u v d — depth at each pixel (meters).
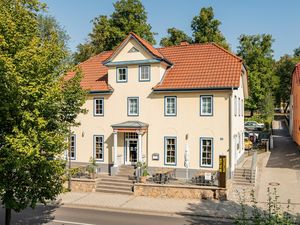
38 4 13.05
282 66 69.12
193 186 21.09
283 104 81.50
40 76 11.56
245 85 32.19
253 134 43.50
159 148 25.88
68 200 21.36
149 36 46.28
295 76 43.41
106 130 27.78
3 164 10.36
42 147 11.62
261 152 36.38
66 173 13.82
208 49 28.06
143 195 22.14
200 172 23.64
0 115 10.91
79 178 23.98
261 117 58.97
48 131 12.25
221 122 24.09
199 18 46.34
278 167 29.02
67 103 13.50
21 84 11.04
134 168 26.03
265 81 52.06
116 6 44.97
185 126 25.12
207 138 24.47
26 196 11.67
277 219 9.35
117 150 27.25
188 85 24.78
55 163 12.03
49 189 12.27
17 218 17.94
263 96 51.97
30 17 12.85
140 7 45.41
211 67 25.89
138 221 17.23
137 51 26.53
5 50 11.48
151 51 25.84
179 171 25.16
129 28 44.41
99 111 28.14
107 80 28.55
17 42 11.69
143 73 26.55
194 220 17.31
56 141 11.81
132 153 27.08
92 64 31.45
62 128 12.80
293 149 38.00
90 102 28.38
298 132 40.00
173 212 18.52
